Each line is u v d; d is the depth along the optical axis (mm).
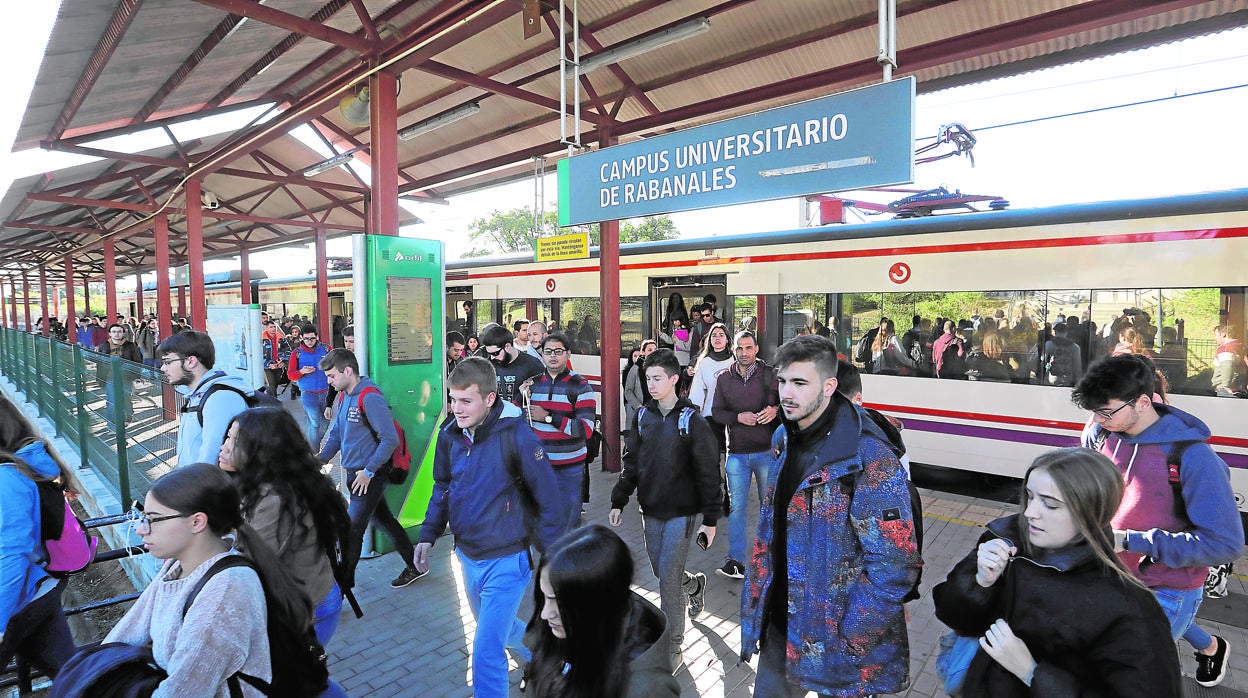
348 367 4516
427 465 5871
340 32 5750
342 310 18344
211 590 1884
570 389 4527
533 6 5004
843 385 3334
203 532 1991
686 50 7758
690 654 3924
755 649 2541
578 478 4527
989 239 6773
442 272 5992
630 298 10148
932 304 7141
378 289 5508
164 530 1944
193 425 3734
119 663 1852
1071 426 6301
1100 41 6309
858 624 2166
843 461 2227
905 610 2230
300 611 2107
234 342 6660
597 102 8102
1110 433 2717
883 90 3104
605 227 8125
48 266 37469
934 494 7270
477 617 2992
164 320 14828
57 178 11836
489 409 2998
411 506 5754
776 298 8344
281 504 2561
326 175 14711
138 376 5309
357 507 4484
